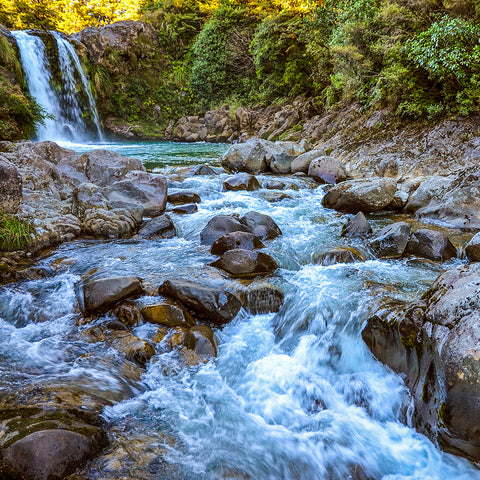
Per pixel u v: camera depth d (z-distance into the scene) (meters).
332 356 3.72
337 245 6.00
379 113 11.65
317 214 7.76
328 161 10.22
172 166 12.36
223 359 3.68
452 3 9.16
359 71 12.55
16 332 3.99
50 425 2.52
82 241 6.32
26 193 6.67
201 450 2.69
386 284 4.63
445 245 5.49
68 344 3.73
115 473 2.41
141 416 2.95
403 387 3.10
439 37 8.69
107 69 23.50
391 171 9.33
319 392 3.33
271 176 10.76
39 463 2.27
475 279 2.88
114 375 3.31
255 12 23.88
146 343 3.69
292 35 18.62
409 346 3.03
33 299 4.51
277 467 2.61
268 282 4.75
